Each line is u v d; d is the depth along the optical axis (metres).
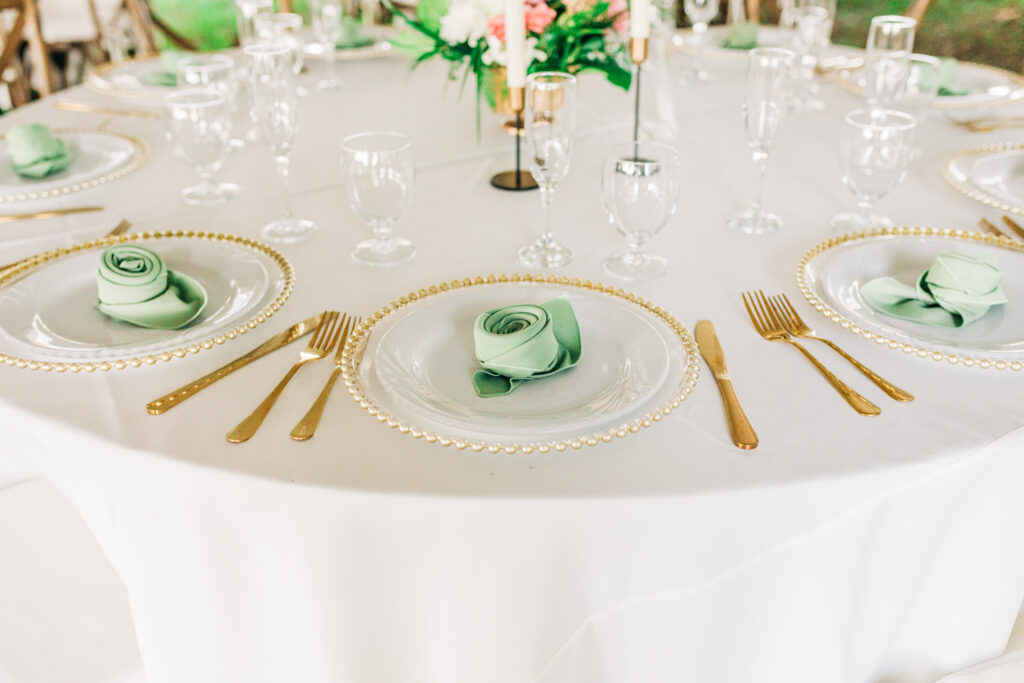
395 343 0.90
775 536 0.76
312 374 0.90
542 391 0.86
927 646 0.96
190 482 0.77
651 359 0.88
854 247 1.11
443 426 0.79
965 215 1.27
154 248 1.14
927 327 0.95
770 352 0.93
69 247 1.18
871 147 1.13
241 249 1.15
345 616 0.82
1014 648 1.05
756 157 1.26
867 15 4.53
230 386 0.88
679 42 2.30
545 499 0.73
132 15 2.79
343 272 1.13
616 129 1.72
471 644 0.82
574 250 1.19
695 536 0.75
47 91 2.60
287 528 0.77
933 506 0.80
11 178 1.44
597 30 1.39
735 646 0.84
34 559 1.16
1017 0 4.21
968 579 0.90
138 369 0.92
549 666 0.83
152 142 1.64
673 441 0.79
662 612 0.81
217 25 4.28
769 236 1.22
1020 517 0.86
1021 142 1.53
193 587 0.86
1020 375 0.88
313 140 1.68
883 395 0.85
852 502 0.76
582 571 0.77
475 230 1.27
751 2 2.78
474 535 0.75
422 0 1.46
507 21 1.12
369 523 0.75
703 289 1.07
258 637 0.88
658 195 1.02
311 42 2.40
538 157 1.12
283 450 0.79
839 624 0.85
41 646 1.08
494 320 0.87
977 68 1.97
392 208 1.12
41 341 0.95
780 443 0.79
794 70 1.89
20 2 2.50
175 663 0.94
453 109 1.88
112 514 0.86
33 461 0.93
